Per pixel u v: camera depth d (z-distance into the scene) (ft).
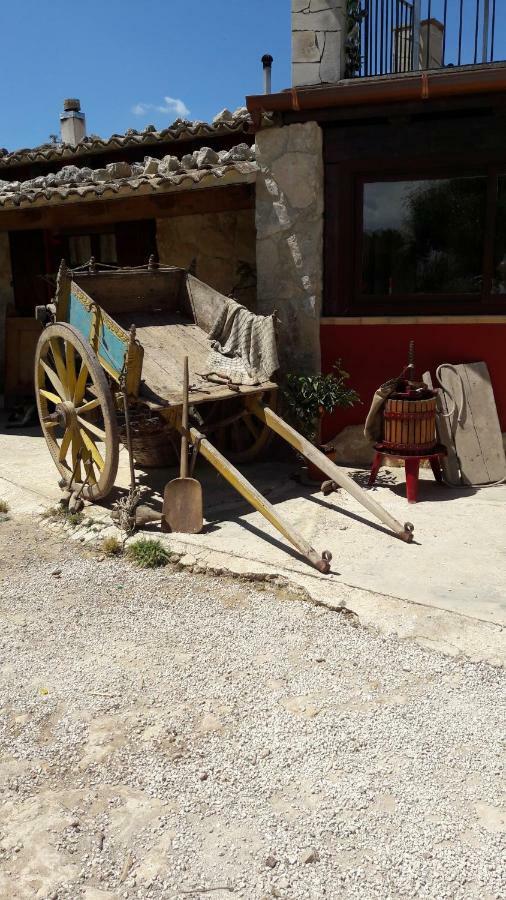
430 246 20.26
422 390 18.78
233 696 10.71
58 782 9.14
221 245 26.18
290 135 20.20
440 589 13.32
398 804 8.52
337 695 10.62
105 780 9.14
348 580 13.75
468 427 19.72
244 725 10.05
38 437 27.50
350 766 9.18
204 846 8.05
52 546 16.98
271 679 11.10
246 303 26.02
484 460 19.74
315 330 21.06
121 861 7.90
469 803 8.50
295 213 20.65
